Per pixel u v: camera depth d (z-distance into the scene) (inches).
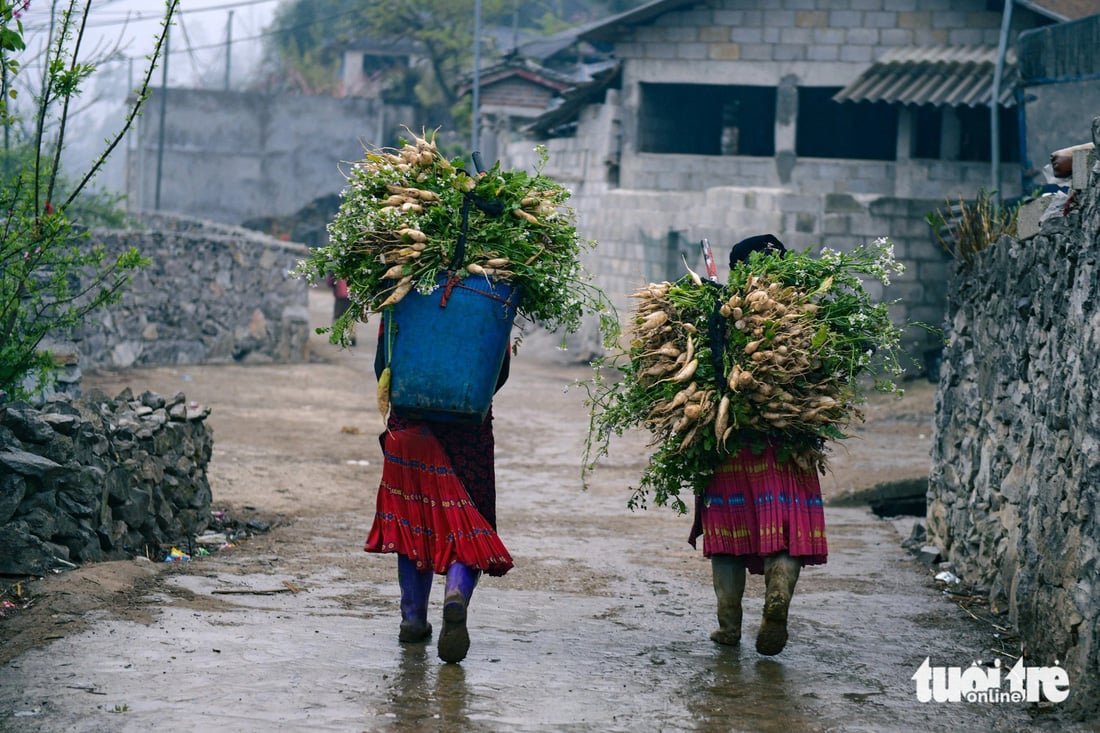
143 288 745.6
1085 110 358.9
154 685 166.2
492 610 229.8
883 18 809.5
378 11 1883.6
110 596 213.3
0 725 147.6
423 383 183.0
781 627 191.9
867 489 430.3
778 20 832.3
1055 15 710.5
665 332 206.1
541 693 173.3
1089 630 171.5
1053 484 201.2
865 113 943.0
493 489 194.2
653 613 234.8
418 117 1806.1
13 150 636.7
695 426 197.0
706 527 204.4
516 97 1363.2
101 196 1052.5
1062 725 164.2
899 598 255.3
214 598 221.8
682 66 861.2
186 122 1740.9
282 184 1769.2
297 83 2406.5
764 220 758.5
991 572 253.4
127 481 257.0
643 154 884.6
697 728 160.1
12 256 252.7
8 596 207.6
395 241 188.2
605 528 347.9
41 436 229.6
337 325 196.1
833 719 166.6
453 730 154.7
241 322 802.2
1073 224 201.9
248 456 446.3
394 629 208.1
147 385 652.1
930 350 726.5
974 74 751.7
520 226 191.8
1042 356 223.1
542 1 2425.0
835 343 199.6
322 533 309.7
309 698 164.6
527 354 981.8
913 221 740.0
